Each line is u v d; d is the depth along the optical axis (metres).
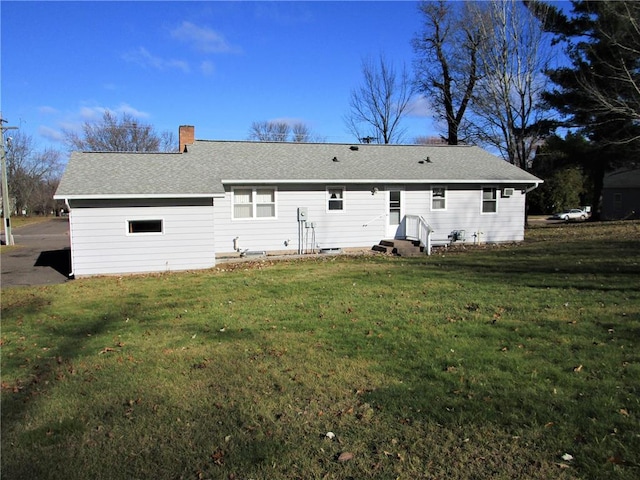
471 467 3.43
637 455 3.46
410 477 3.34
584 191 52.81
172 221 14.56
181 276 13.30
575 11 27.44
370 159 20.34
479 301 8.64
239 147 19.94
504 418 4.09
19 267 16.42
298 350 6.14
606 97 24.66
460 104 32.84
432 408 4.34
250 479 3.37
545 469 3.37
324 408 4.45
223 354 6.07
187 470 3.51
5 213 25.36
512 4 27.14
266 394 4.80
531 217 50.25
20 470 3.55
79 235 13.87
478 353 5.75
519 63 27.66
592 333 6.39
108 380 5.29
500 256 15.58
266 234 17.58
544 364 5.30
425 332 6.73
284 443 3.85
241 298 9.65
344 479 3.34
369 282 11.16
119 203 14.09
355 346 6.22
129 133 50.75
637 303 7.97
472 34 29.88
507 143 28.59
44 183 67.69
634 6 23.20
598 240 18.86
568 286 9.73
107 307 9.19
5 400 4.86
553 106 28.47
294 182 17.30
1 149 25.92
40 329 7.67
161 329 7.39
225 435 4.00
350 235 18.58
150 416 4.38
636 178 38.56
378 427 4.05
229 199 17.08
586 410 4.16
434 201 19.67
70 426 4.22
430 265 14.02
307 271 13.36
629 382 4.72
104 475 3.47
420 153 21.92
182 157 17.70
